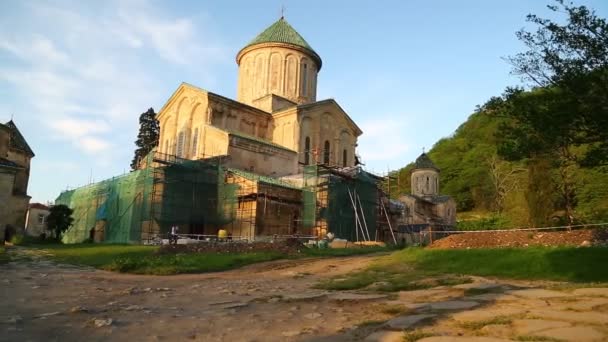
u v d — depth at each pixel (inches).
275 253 844.0
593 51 449.1
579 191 1817.2
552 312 262.1
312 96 1820.9
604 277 451.2
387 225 1614.2
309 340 230.8
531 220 1148.5
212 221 1325.0
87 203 1668.3
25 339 230.7
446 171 3115.2
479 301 313.6
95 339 235.6
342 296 367.2
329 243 1139.9
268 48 1753.2
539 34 481.1
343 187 1411.2
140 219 1306.6
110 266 661.9
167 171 1328.7
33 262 730.8
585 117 449.7
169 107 1669.5
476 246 740.7
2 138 1267.2
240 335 245.1
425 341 208.1
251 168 1427.2
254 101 1728.6
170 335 245.6
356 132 1811.0
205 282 518.9
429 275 522.3
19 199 1176.2
